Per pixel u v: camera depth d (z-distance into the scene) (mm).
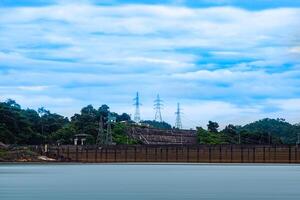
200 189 168125
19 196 144625
